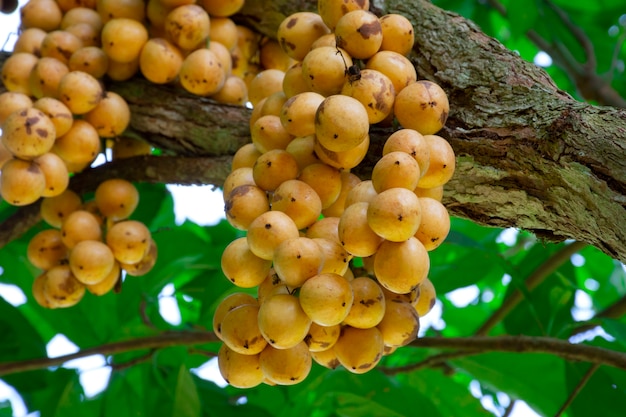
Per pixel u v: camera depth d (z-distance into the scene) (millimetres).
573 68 1734
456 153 989
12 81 1121
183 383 1222
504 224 1002
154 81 1117
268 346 908
